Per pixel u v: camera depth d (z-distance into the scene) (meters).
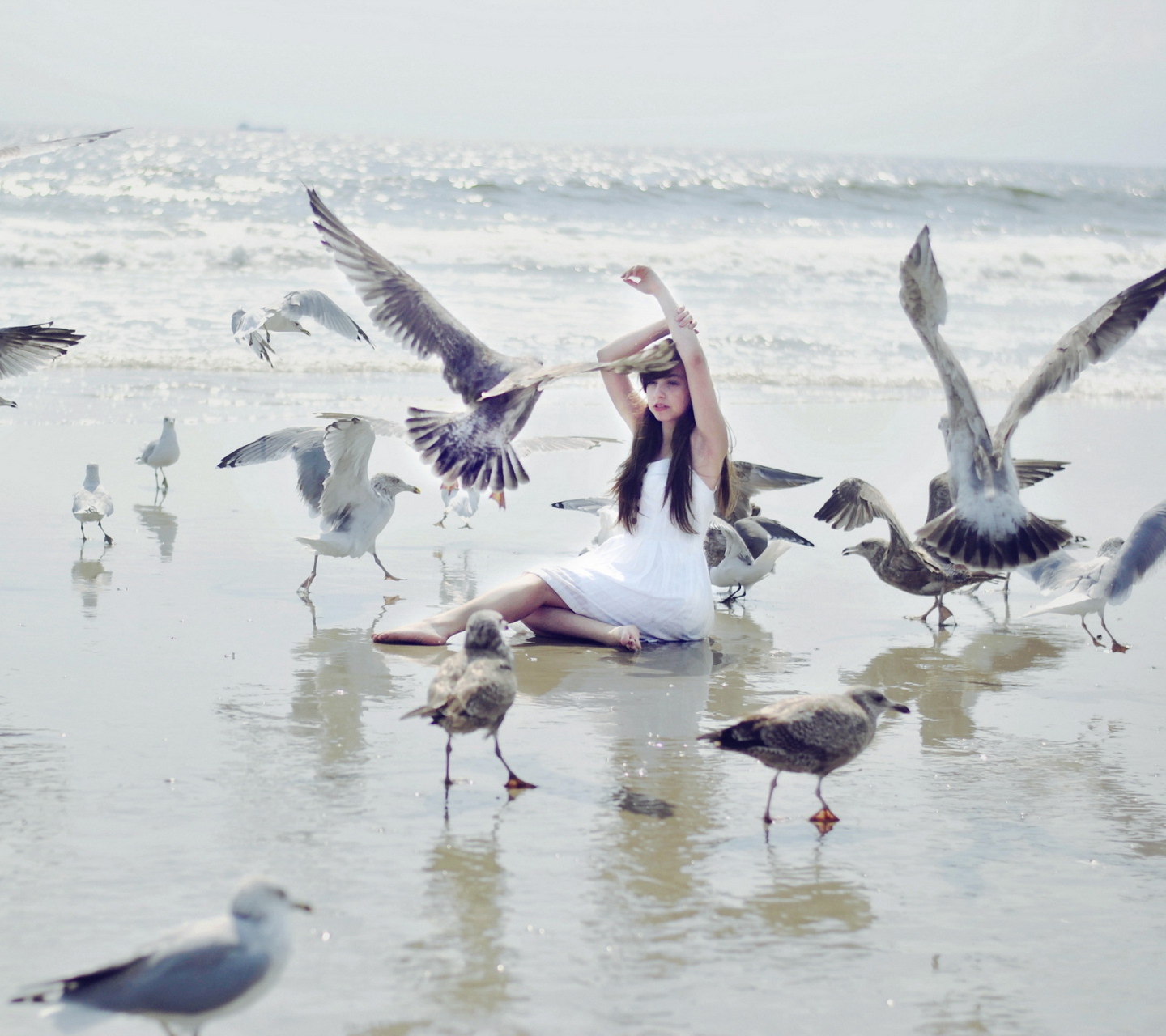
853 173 79.56
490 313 23.59
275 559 9.57
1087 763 5.64
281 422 15.08
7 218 30.45
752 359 21.69
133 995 2.96
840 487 8.59
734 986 3.64
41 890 4.06
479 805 4.92
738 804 5.05
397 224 34.69
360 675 6.67
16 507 10.95
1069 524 10.82
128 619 7.68
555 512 11.77
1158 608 8.88
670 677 6.86
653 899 4.16
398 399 16.78
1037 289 32.66
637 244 33.44
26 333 8.42
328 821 4.71
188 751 5.41
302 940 3.81
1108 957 3.88
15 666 6.61
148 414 15.27
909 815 4.98
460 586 8.94
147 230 29.72
